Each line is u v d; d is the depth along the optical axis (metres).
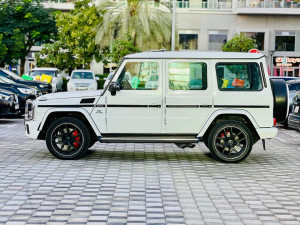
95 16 43.16
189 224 5.59
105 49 41.50
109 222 5.62
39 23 39.59
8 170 8.63
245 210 6.24
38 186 7.42
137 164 9.48
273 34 46.03
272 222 5.73
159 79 9.55
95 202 6.50
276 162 9.98
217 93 9.55
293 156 10.86
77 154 9.76
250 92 9.59
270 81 9.99
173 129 9.56
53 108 9.65
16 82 22.81
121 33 37.44
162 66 9.56
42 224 5.52
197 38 46.28
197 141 9.61
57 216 5.84
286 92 9.73
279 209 6.32
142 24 36.81
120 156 10.45
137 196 6.87
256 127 9.60
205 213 6.06
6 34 36.22
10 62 37.12
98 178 8.06
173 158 10.30
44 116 9.68
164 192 7.14
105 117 9.56
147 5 37.50
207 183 7.82
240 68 9.61
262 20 46.00
